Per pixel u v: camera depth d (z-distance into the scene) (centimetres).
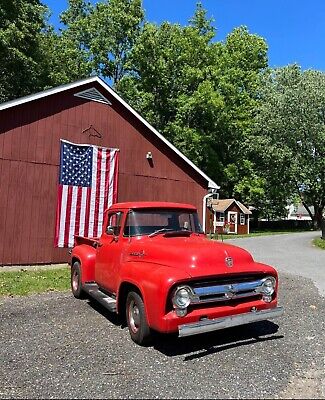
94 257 775
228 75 3822
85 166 1364
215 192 1700
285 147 4147
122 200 1445
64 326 617
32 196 1254
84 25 3903
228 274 502
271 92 4303
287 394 389
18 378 425
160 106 3881
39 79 2748
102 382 415
